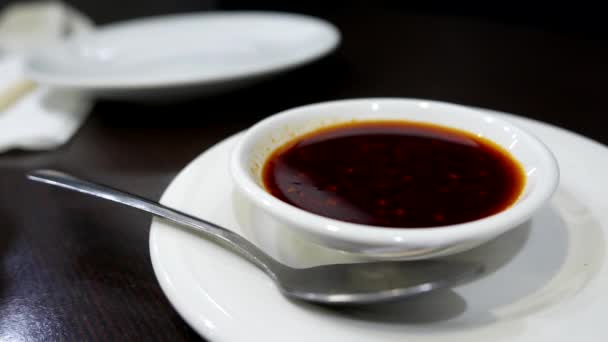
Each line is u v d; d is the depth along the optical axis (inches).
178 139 12.5
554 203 8.8
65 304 8.3
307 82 15.1
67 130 12.8
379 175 9.1
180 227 8.1
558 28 26.5
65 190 10.7
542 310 7.1
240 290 7.3
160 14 30.7
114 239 9.4
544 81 14.7
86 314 8.1
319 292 7.3
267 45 16.8
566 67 15.7
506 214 7.4
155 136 12.6
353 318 7.2
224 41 17.3
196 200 8.8
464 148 9.5
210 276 7.5
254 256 7.7
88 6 31.1
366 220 8.3
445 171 9.1
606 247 7.9
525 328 6.9
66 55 16.0
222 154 9.7
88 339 7.8
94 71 15.3
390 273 7.6
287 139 9.7
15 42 20.9
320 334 6.9
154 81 12.3
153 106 14.0
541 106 13.3
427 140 9.7
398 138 9.8
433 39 19.2
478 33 19.7
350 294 7.2
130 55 16.6
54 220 9.9
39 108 13.8
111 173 11.3
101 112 14.0
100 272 8.8
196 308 7.1
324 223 7.4
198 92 13.1
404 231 7.2
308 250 8.3
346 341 6.8
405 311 7.4
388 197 8.7
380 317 7.3
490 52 17.4
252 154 8.9
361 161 9.4
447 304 7.5
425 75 15.4
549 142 9.7
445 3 28.7
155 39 17.7
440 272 7.4
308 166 9.3
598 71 15.3
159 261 7.6
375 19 22.4
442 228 7.2
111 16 29.9
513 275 7.9
